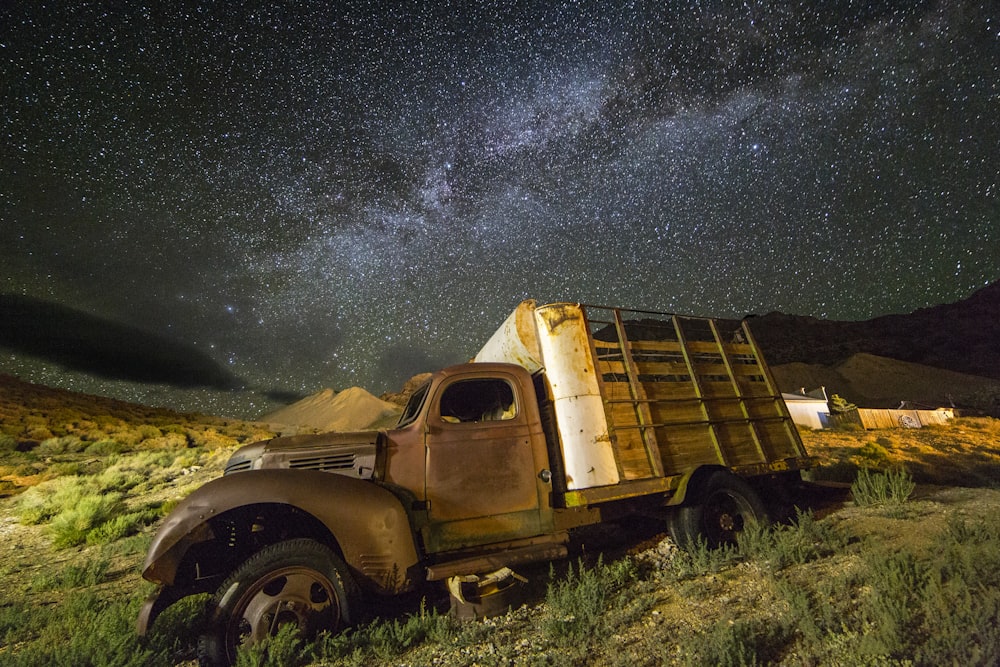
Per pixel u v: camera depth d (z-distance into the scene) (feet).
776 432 20.17
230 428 134.92
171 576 11.63
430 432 14.32
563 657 10.62
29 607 17.37
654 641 10.80
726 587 13.32
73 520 30.40
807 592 12.04
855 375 388.98
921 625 9.57
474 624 12.76
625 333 17.53
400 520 12.76
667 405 17.47
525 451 14.90
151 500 41.39
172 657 12.07
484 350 19.47
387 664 11.34
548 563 16.70
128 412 146.00
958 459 62.69
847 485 23.38
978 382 338.75
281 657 10.87
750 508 16.70
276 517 14.08
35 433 83.15
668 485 16.01
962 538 13.67
